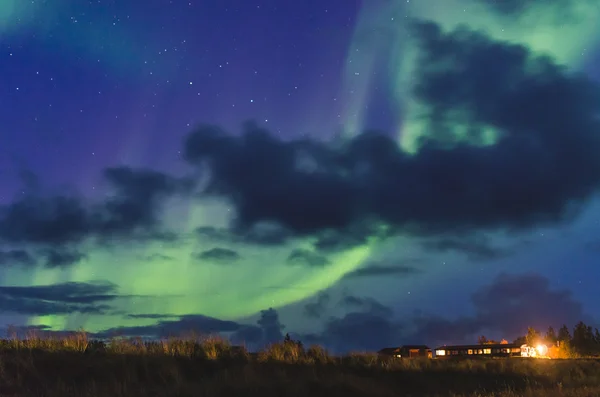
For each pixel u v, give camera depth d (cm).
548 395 1852
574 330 9206
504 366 2736
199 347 1802
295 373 1792
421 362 2397
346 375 1853
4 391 1246
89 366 1477
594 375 3100
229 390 1466
